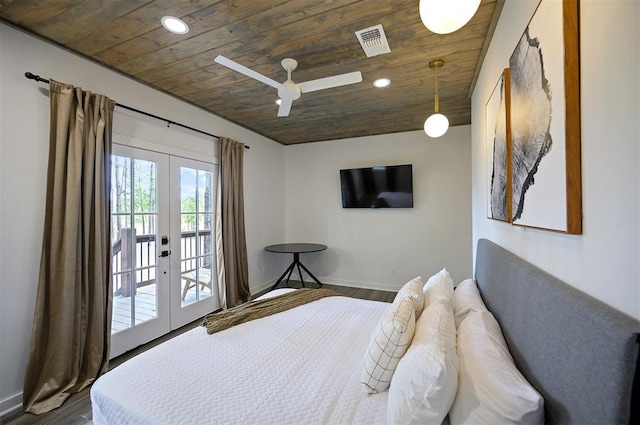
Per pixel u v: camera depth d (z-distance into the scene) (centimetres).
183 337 171
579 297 75
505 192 154
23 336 196
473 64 242
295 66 238
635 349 53
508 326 128
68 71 221
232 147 390
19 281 195
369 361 123
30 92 200
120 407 114
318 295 251
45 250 200
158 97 295
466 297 178
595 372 62
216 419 106
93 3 172
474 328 128
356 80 211
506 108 148
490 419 86
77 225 212
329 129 448
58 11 179
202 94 311
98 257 224
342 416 108
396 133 470
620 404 55
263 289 475
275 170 520
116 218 257
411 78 270
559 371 78
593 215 75
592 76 75
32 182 200
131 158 270
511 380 89
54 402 193
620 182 64
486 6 172
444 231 446
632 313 61
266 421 105
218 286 374
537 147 107
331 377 131
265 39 210
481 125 243
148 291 287
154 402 114
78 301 213
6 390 188
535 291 100
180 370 135
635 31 59
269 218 499
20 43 195
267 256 493
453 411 98
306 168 536
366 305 229
